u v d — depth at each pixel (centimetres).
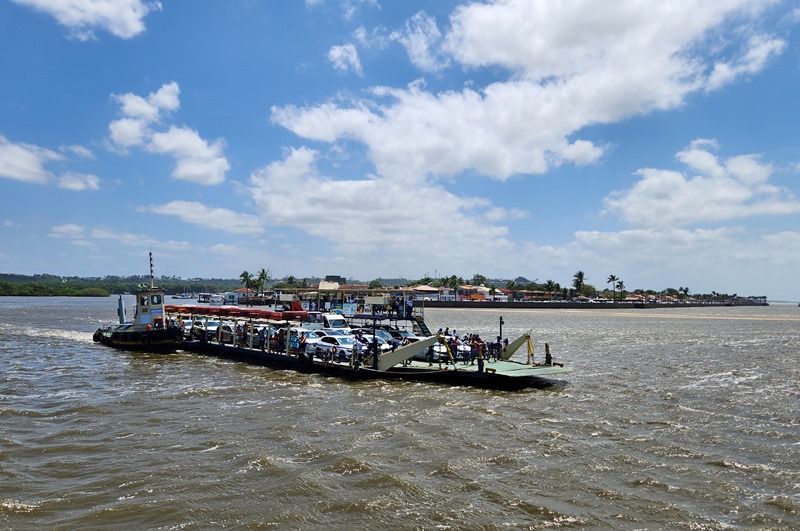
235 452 1628
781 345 5244
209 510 1213
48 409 2200
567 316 11906
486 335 6456
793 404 2395
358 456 1580
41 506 1233
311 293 5447
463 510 1220
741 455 1653
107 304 16675
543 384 2867
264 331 3869
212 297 17038
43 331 6125
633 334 6688
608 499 1296
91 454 1612
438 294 17325
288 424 1966
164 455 1602
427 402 2394
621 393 2633
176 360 3734
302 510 1212
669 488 1371
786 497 1316
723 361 3931
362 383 2861
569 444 1745
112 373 3152
